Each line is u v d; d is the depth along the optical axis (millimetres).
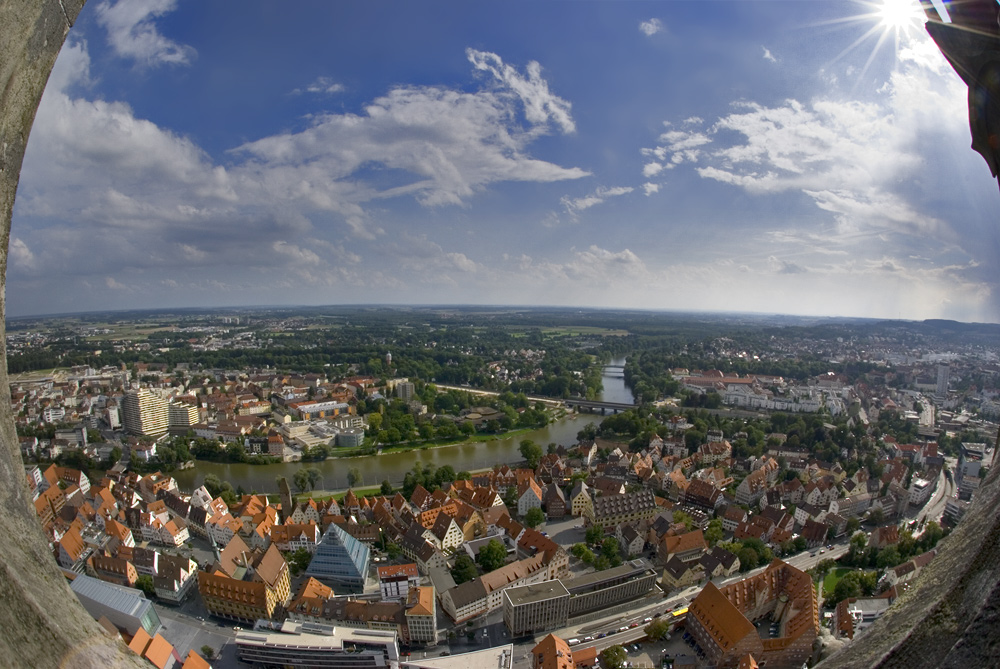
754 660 99938
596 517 181625
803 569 152000
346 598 134500
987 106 12828
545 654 101438
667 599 136000
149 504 187000
